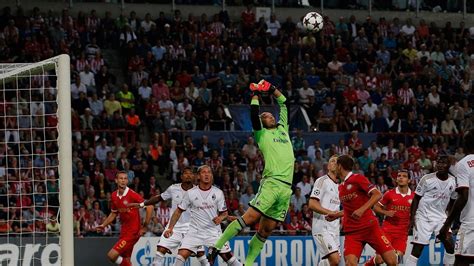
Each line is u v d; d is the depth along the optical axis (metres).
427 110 67.75
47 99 58.12
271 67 68.62
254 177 57.72
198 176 39.03
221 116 62.44
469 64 74.44
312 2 78.06
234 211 54.12
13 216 49.12
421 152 62.50
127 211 40.38
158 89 63.66
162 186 57.88
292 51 70.56
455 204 27.58
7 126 56.38
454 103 68.69
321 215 36.06
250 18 73.19
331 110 65.88
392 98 68.44
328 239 36.09
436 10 81.12
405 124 66.00
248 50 69.75
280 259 46.47
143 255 44.97
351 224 32.84
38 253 32.81
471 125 67.69
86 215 50.75
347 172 32.75
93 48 66.25
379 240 32.69
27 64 33.09
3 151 53.84
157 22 69.88
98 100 61.50
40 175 52.78
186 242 37.88
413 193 40.81
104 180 54.72
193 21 70.81
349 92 67.44
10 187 50.78
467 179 27.47
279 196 30.50
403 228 40.69
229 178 56.53
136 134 60.06
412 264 40.75
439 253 47.72
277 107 64.06
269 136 30.89
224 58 68.50
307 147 61.97
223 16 72.50
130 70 65.38
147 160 57.78
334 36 73.25
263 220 30.94
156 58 67.44
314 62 70.44
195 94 64.44
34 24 66.31
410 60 73.06
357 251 32.81
